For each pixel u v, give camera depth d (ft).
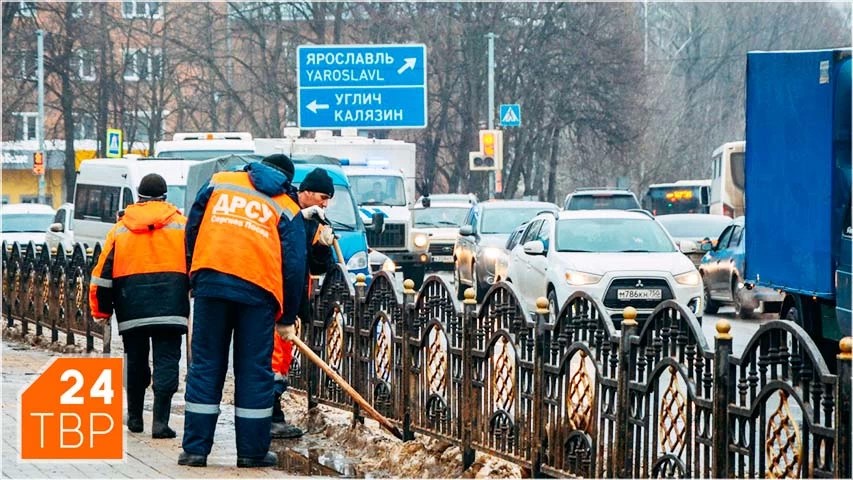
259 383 59.98
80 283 109.40
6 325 132.46
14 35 357.41
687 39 587.68
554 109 405.18
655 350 49.21
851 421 39.91
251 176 59.77
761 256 106.22
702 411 46.19
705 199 326.03
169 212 69.56
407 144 220.43
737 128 587.27
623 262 120.37
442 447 64.69
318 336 77.51
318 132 226.17
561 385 54.80
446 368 63.82
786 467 42.34
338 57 201.67
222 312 59.41
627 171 463.01
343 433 71.67
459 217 239.09
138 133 452.76
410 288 67.77
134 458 62.18
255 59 428.56
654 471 49.19
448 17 401.70
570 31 402.93
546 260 125.49
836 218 93.15
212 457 64.13
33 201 482.28
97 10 387.96
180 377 98.63
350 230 136.67
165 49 404.77
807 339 41.47
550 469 55.47
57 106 401.70
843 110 92.94
